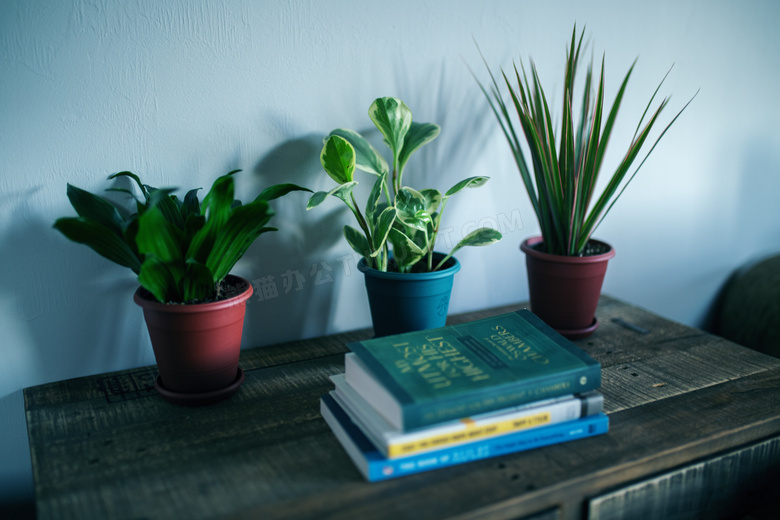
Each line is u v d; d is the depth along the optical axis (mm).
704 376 923
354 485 654
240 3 899
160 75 883
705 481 756
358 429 729
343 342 1086
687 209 1472
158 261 723
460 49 1086
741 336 1493
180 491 645
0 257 863
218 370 828
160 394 853
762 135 1497
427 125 1012
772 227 1637
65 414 816
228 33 905
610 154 1302
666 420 790
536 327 854
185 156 931
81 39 827
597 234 1374
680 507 747
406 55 1043
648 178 1384
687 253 1523
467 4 1067
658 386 889
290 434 763
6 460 947
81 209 775
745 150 1489
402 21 1023
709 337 1087
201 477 669
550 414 723
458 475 671
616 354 1010
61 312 919
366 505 620
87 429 774
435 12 1045
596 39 1205
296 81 971
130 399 862
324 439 750
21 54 804
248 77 938
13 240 864
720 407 824
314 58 974
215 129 938
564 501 663
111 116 872
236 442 743
